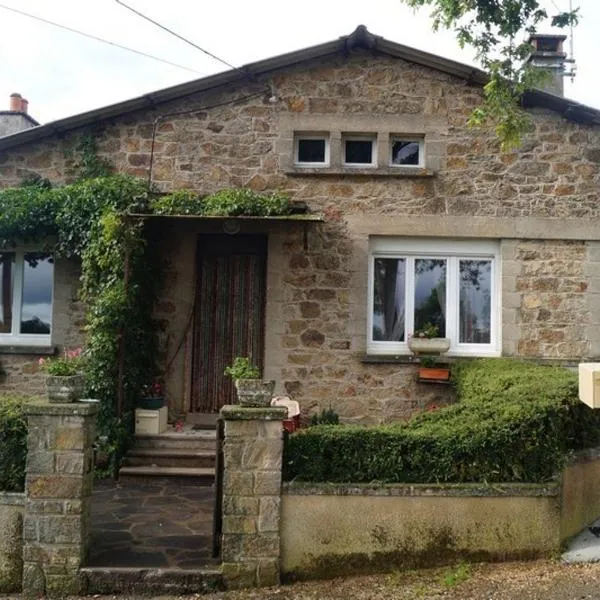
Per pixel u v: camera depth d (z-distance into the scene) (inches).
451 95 315.0
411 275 319.0
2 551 175.6
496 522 177.9
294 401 280.7
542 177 313.0
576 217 311.1
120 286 277.7
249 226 310.7
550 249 311.9
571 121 314.0
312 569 174.6
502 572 171.3
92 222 287.0
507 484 179.2
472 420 186.4
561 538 183.8
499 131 252.2
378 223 311.4
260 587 171.0
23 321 321.4
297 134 319.3
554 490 179.8
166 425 304.3
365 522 175.8
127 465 278.2
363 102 314.3
